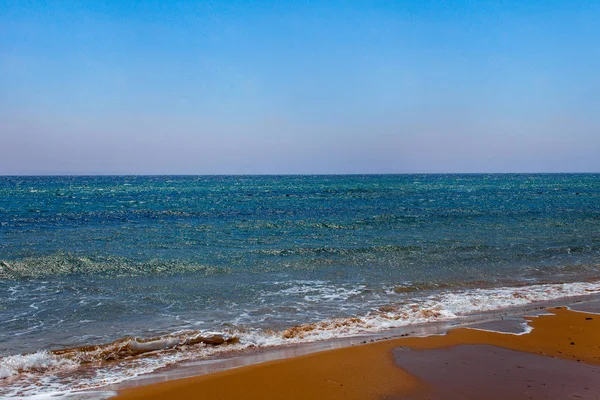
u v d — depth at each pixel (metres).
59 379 6.73
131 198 54.75
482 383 6.52
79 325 9.25
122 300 11.09
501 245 19.09
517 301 11.35
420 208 38.28
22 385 6.50
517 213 33.34
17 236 21.34
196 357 7.67
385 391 6.27
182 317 9.82
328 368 7.06
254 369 7.02
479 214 32.56
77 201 48.94
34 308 10.39
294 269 14.74
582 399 6.01
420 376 6.77
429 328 9.21
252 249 18.09
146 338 8.44
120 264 15.02
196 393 6.20
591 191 70.19
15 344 8.17
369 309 10.55
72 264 14.88
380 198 53.09
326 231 23.59
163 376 6.83
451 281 13.30
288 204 43.78
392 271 14.54
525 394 6.16
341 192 68.06
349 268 14.94
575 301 11.38
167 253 17.11
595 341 8.41
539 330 9.02
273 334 8.77
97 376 6.85
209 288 12.30
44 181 132.62
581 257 16.97
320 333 8.91
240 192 69.44
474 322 9.59
